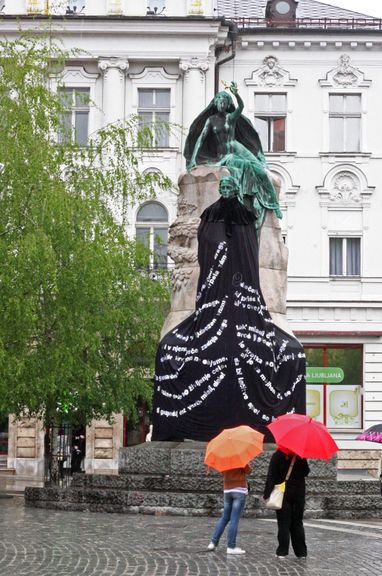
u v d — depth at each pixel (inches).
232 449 503.5
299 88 1681.8
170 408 748.6
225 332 737.0
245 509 675.4
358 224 1669.5
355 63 1685.5
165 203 1621.6
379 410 1636.3
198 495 684.7
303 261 1659.7
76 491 740.0
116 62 1640.0
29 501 773.9
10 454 1622.8
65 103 1104.2
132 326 1167.6
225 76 1675.7
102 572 459.2
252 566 478.3
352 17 1776.6
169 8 1647.4
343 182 1673.2
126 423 1620.3
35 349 944.3
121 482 733.3
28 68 962.1
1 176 921.5
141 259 1138.7
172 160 1643.7
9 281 877.8
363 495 714.8
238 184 757.3
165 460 729.0
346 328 1643.7
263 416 731.4
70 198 935.7
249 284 745.6
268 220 780.6
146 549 527.8
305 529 623.8
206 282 747.4
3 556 504.1
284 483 500.7
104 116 1640.0
